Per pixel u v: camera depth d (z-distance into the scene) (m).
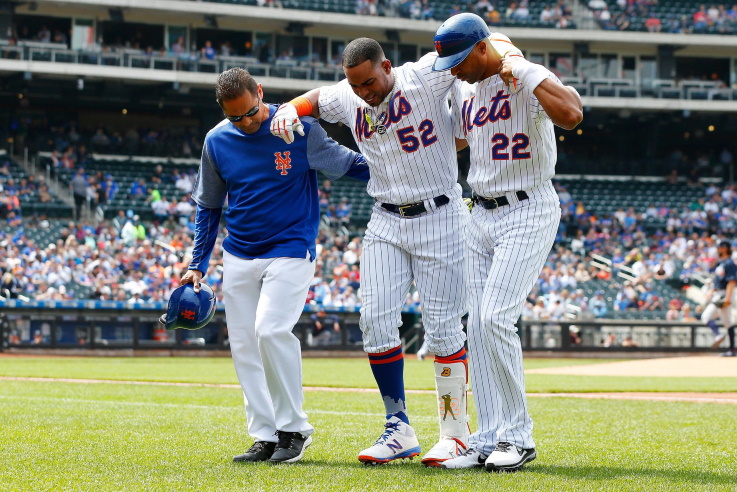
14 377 13.06
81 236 27.55
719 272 19.88
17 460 4.88
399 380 5.07
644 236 32.69
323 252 28.19
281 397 4.92
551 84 4.30
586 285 28.67
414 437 5.07
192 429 6.41
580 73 37.12
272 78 32.59
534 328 23.52
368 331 5.05
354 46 4.69
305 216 5.09
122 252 26.78
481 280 4.87
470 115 4.77
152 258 26.72
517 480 4.28
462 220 5.07
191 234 28.80
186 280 5.29
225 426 6.62
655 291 28.67
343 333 23.39
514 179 4.68
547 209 4.72
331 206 31.61
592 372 15.75
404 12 35.25
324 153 5.07
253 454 4.97
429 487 4.07
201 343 22.44
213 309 5.31
